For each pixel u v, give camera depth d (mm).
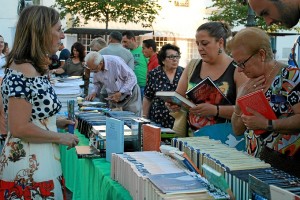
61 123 2742
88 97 5320
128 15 12328
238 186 1722
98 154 2865
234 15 13008
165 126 3998
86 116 3834
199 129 2715
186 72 2986
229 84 2721
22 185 2170
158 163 2189
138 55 6688
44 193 2186
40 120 2191
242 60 2184
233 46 2219
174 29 18609
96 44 7164
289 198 1322
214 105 2676
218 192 1724
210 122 2781
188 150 2244
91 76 5875
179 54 4109
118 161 2316
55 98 2244
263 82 2201
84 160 3047
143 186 1927
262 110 2023
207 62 2793
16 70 2143
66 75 7617
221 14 13539
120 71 4922
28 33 2166
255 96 2018
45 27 2162
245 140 2512
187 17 18859
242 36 2176
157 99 4039
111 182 2350
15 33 2209
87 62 4926
